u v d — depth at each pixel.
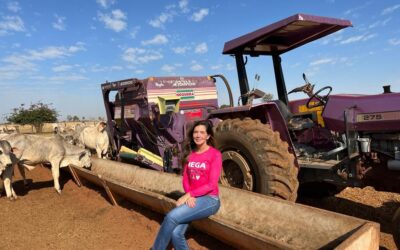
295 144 5.41
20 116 35.78
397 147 4.09
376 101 4.27
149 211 5.52
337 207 5.57
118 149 9.70
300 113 5.65
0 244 4.70
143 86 7.99
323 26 5.06
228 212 4.54
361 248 2.77
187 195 3.47
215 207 3.55
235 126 4.91
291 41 5.71
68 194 7.32
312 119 5.38
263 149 4.53
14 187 8.27
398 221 3.47
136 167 7.10
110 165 8.04
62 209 6.18
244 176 4.81
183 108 8.41
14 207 6.45
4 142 6.59
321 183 5.59
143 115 8.11
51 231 5.10
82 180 7.99
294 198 4.46
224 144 5.12
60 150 7.61
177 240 3.44
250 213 4.29
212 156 3.53
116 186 5.70
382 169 4.22
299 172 4.90
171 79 8.23
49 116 36.69
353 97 4.53
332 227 3.42
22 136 7.39
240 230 3.42
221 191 4.78
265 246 3.19
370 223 2.99
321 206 5.64
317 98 5.13
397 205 5.55
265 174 4.52
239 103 5.80
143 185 6.64
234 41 5.49
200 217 3.50
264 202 4.20
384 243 4.18
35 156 7.41
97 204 6.31
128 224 5.11
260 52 5.94
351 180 4.41
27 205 6.55
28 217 5.81
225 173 5.28
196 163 3.55
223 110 5.44
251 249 3.44
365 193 6.26
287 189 4.43
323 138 5.08
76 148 7.98
